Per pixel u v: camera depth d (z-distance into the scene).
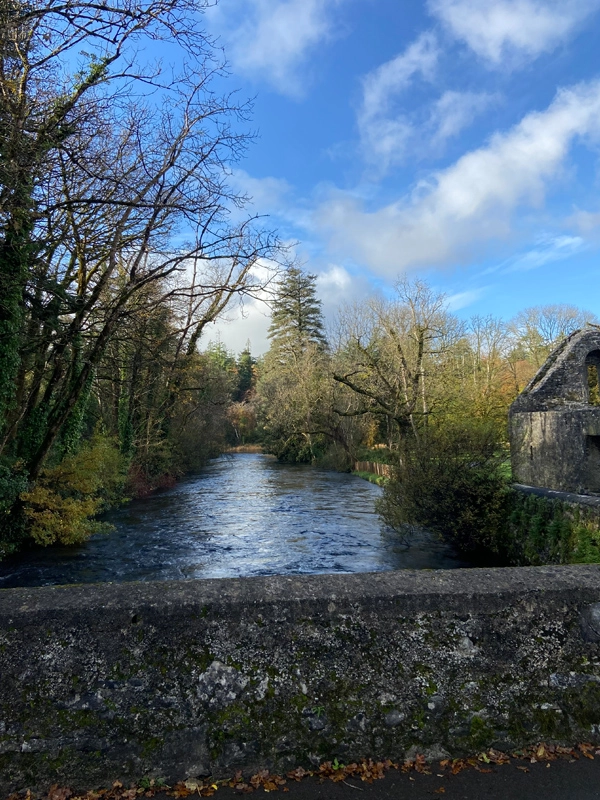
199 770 2.50
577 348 12.98
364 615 2.76
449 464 13.06
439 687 2.72
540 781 2.48
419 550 13.92
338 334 40.47
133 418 25.69
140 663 2.58
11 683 2.48
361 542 15.05
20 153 9.02
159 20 9.13
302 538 15.66
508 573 3.09
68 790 2.41
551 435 11.27
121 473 21.80
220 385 39.91
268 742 2.56
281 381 45.22
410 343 27.30
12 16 8.53
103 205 12.48
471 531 12.71
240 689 2.61
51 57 10.30
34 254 12.33
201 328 24.64
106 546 14.58
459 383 28.89
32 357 14.25
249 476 35.75
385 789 2.44
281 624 2.70
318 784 2.47
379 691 2.68
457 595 2.82
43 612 2.56
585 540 8.55
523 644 2.82
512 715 2.72
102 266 15.95
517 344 44.62
